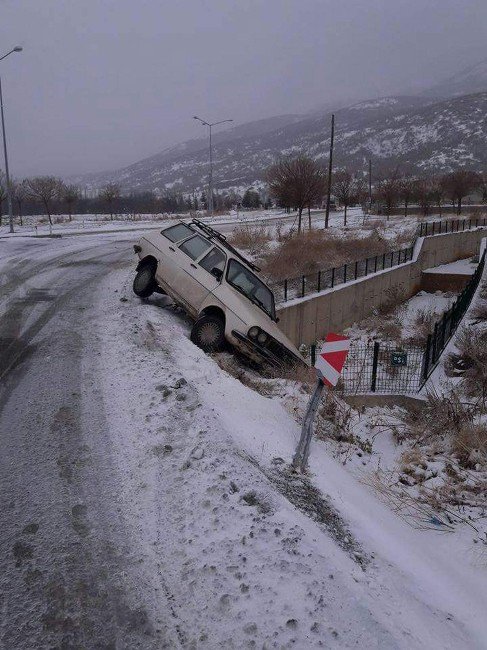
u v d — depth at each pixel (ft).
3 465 15.80
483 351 44.73
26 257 55.88
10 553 12.27
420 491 20.31
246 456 17.28
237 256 35.37
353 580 12.09
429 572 13.97
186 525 13.52
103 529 13.30
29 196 159.94
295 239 87.04
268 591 11.34
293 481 16.69
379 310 76.13
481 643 11.48
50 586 11.41
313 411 17.93
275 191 114.83
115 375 23.00
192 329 31.73
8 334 28.32
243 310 31.96
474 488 20.85
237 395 23.02
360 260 82.12
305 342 55.62
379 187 206.39
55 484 15.02
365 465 22.74
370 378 40.98
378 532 15.23
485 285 73.31
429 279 96.02
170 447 17.08
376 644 10.24
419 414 32.68
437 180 231.71
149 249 35.81
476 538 16.81
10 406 19.74
